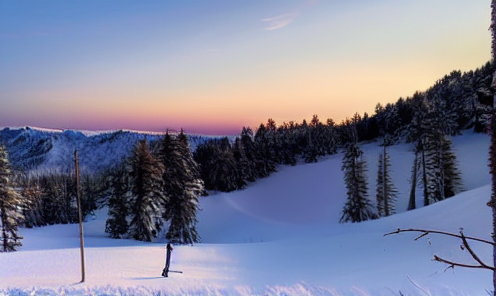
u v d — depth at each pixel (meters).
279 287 12.97
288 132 120.06
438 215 26.47
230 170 70.81
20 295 11.38
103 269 18.78
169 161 35.66
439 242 20.11
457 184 41.50
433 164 41.28
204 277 17.06
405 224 27.05
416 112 48.62
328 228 38.94
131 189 35.91
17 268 18.67
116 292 11.88
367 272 17.00
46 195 61.97
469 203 26.20
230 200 63.78
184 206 35.19
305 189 68.12
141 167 35.19
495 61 3.73
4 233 30.34
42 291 11.82
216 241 44.84
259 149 81.88
